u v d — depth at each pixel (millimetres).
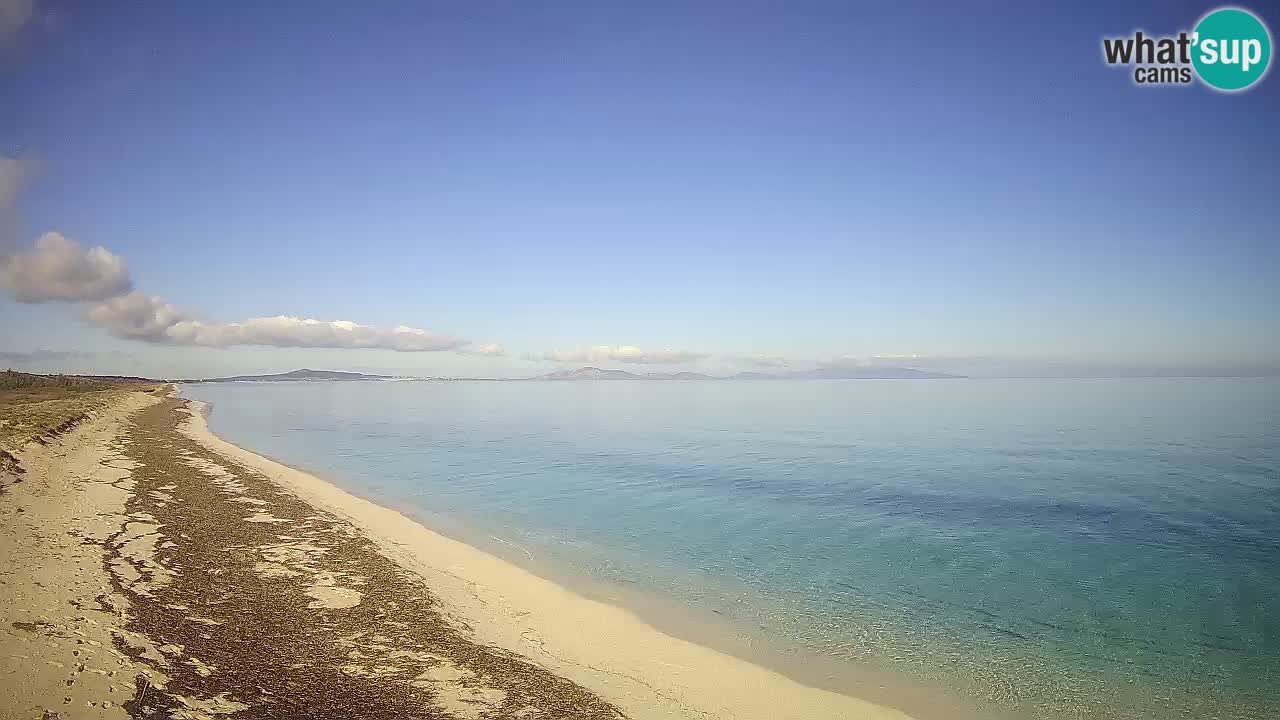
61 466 29422
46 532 18344
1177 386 196875
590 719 10289
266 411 100750
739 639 13883
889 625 14711
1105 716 10992
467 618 14406
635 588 17047
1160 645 13688
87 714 8977
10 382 103062
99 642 11398
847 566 19031
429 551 19734
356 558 18391
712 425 71000
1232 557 19547
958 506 26938
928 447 47500
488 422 77750
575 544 21344
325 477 34594
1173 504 26562
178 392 167000
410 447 49969
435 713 10109
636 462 41188
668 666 12492
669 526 23891
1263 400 104250
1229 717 11039
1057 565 19000
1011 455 41812
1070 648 13562
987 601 16172
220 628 12758
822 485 32188
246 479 30906
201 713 9414
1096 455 40750
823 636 14109
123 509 22422
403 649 12516
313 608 14352
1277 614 15242
